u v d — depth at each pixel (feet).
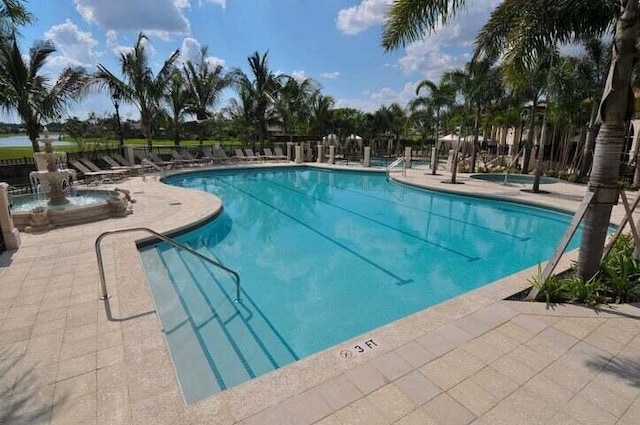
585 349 10.16
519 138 70.54
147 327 11.16
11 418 7.57
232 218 32.83
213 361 12.26
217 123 82.58
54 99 41.16
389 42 18.12
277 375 8.86
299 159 72.43
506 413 7.79
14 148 72.08
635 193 39.47
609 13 16.48
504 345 10.30
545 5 16.72
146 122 62.59
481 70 42.83
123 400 8.06
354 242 26.20
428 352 9.91
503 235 28.25
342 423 7.44
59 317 11.74
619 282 13.34
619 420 7.63
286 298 17.17
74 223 24.14
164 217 26.53
